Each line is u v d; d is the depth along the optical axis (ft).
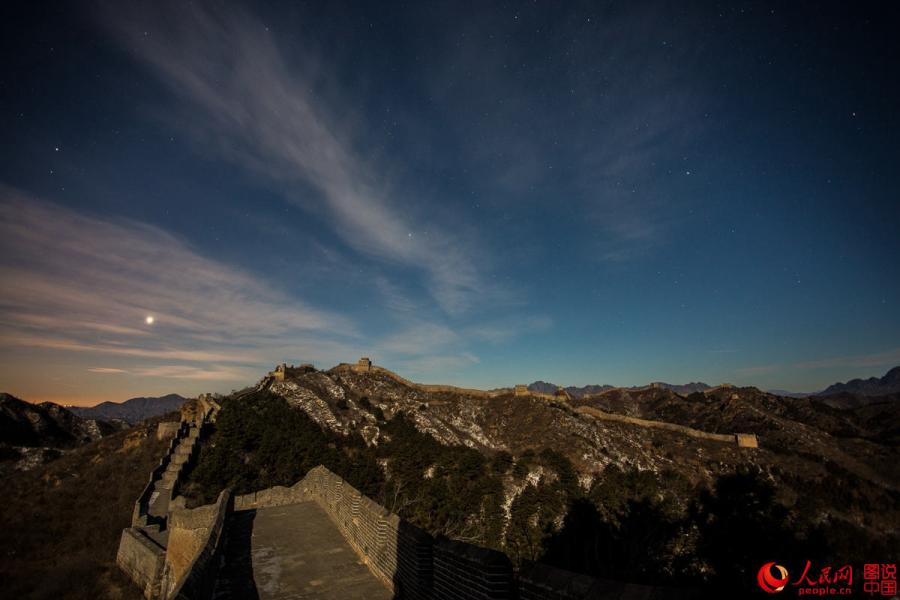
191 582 22.81
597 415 288.30
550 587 16.43
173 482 107.76
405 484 147.95
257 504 49.93
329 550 35.24
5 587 76.28
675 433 267.18
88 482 118.52
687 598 13.47
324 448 154.81
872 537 140.36
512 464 192.95
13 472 163.12
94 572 80.33
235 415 160.56
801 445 272.51
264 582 29.12
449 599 21.85
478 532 113.09
